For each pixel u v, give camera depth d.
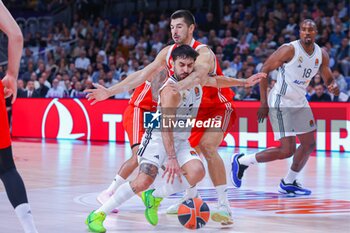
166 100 5.72
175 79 5.87
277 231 5.94
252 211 7.13
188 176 5.89
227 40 20.75
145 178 5.86
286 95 8.69
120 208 7.33
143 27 24.11
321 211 7.13
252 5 22.97
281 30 20.83
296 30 20.28
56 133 19.47
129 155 14.09
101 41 23.84
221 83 6.44
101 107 18.48
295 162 8.61
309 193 8.58
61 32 24.94
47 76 21.27
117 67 20.78
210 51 6.32
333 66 18.59
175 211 6.90
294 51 8.57
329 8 21.38
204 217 5.80
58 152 14.84
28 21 26.58
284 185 8.60
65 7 26.64
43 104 19.73
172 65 6.28
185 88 5.69
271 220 6.54
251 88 16.92
